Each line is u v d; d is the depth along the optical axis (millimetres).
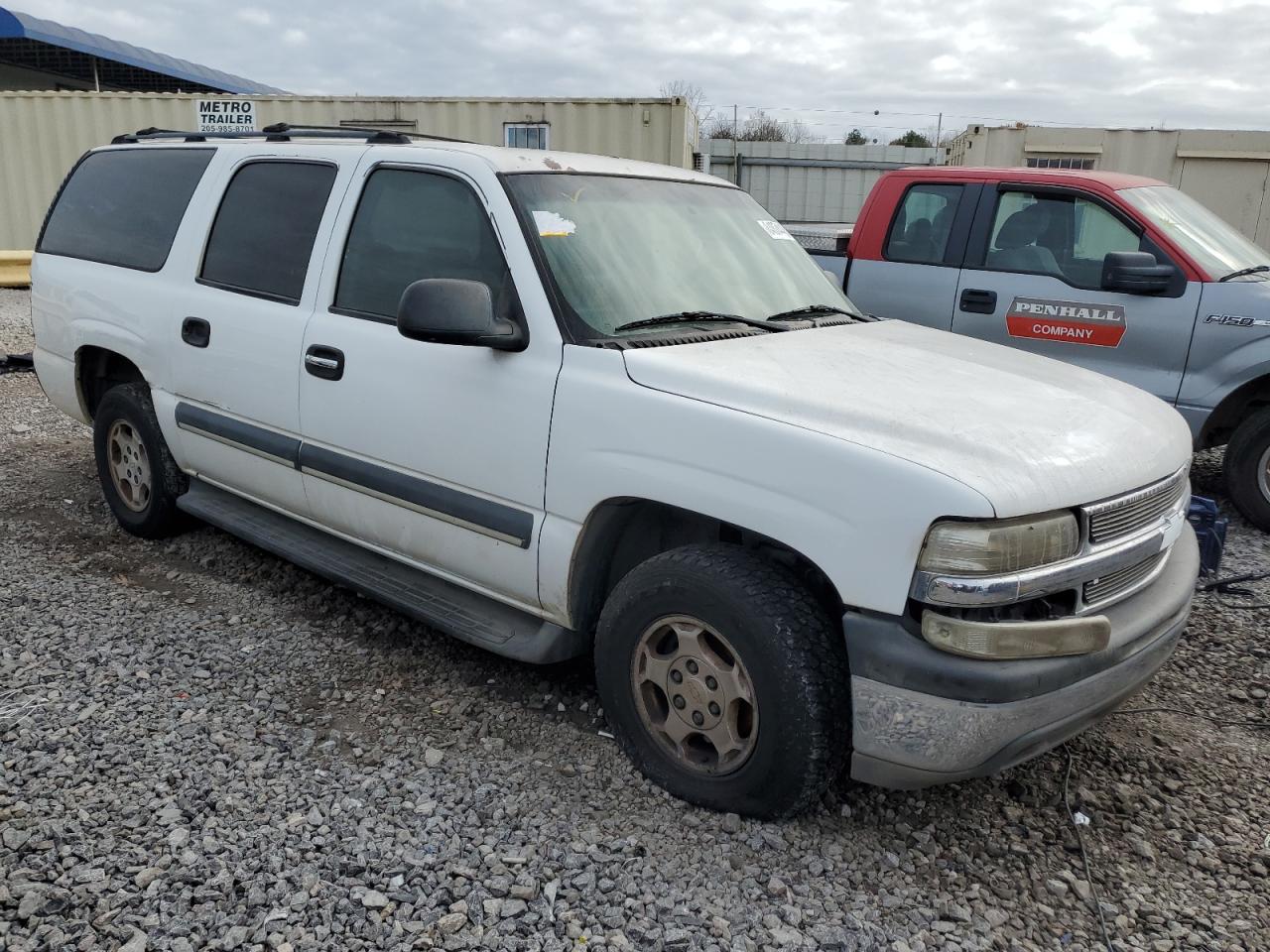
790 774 2736
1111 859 2904
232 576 4641
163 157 4918
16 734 3215
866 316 4172
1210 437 6191
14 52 25094
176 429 4586
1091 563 2695
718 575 2799
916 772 2615
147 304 4648
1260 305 5676
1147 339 5992
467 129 14352
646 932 2480
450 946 2408
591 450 3035
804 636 2688
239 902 2518
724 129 34281
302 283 3959
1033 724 2580
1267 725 3701
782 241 4234
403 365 3523
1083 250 6293
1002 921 2621
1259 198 14359
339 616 4266
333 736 3338
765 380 2918
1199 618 4625
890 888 2721
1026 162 14750
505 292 3289
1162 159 14500
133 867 2615
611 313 3262
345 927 2451
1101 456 2789
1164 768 3389
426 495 3510
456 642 4070
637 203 3738
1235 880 2832
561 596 3213
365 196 3816
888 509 2518
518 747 3320
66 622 4055
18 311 12516
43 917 2426
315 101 14625
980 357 3539
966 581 2473
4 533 5082
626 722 3125
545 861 2734
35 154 15438
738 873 2725
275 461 4098
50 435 7074
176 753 3162
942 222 6738
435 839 2793
